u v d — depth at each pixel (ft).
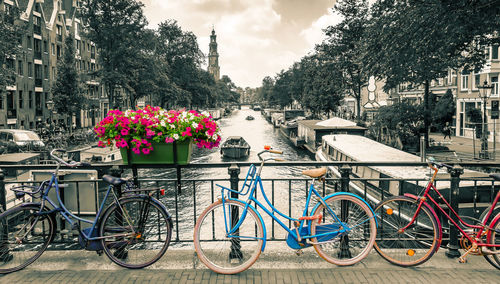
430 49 54.85
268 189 67.51
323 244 14.40
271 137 188.14
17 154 57.77
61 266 14.67
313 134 116.47
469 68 62.85
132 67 144.87
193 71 229.04
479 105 105.60
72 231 16.08
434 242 14.33
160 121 14.89
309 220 14.24
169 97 204.85
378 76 64.08
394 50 57.52
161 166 15.34
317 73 159.53
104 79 136.15
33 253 14.84
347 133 106.42
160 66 165.37
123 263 14.40
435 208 26.71
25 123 144.15
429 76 61.00
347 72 136.98
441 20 49.47
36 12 152.15
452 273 13.94
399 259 14.65
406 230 14.70
